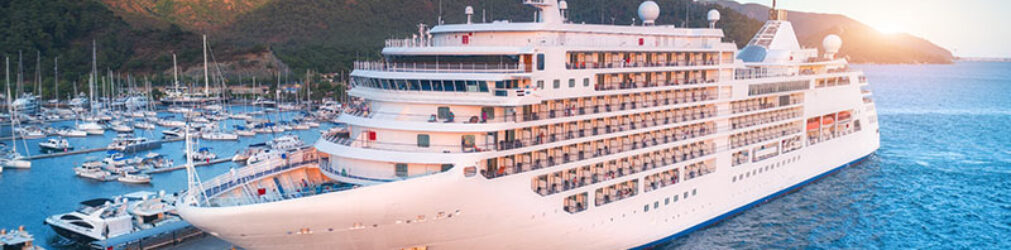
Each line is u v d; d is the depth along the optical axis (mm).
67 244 63500
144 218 64688
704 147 60562
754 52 76562
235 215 38969
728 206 64500
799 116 73750
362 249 42844
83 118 142000
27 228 68562
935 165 93562
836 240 60875
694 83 57719
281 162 49656
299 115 158375
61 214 70875
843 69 85250
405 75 45156
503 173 44594
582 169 50469
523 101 43812
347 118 48062
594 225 51031
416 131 45219
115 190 85688
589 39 50625
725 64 60781
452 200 41969
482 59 45219
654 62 54375
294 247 41469
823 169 80625
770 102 69250
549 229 48219
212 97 181750
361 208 39875
